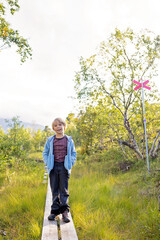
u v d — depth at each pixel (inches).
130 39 429.1
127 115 480.4
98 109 502.0
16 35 359.6
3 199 239.5
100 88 442.3
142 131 460.1
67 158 158.7
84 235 147.8
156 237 138.3
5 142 434.0
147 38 419.8
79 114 621.3
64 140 161.9
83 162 551.5
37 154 985.5
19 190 274.5
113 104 444.1
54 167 160.2
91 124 602.9
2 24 349.1
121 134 499.8
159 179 237.8
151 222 151.8
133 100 427.5
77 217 171.3
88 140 638.5
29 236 147.7
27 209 200.2
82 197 225.5
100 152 596.1
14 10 339.0
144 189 237.9
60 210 158.6
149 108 452.1
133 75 426.3
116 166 430.0
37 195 235.9
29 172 439.2
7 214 186.9
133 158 436.1
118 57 432.5
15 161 435.2
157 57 415.5
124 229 159.0
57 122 161.8
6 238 147.3
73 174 418.9
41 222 166.7
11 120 698.2
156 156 402.6
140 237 142.6
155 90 427.5
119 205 203.0
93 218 169.3
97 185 289.6
